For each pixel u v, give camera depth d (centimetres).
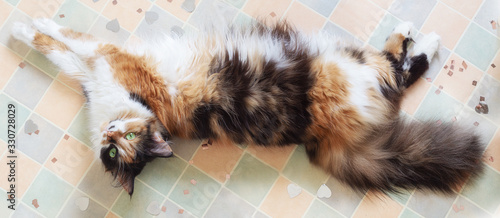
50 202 119
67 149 119
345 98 108
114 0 120
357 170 114
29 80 119
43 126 119
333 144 113
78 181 119
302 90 107
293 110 108
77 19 120
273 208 120
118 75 110
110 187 120
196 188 120
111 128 108
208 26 120
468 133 114
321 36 116
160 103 110
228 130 112
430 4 121
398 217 120
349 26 121
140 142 110
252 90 108
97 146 114
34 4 119
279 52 111
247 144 117
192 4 120
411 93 120
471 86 120
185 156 120
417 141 112
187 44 114
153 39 119
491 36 121
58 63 114
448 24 121
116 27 120
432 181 114
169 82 109
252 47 112
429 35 118
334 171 116
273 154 120
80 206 119
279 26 116
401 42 115
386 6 121
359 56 111
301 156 120
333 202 120
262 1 121
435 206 120
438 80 120
